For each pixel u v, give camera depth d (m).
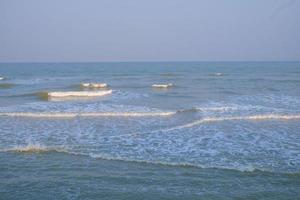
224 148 12.73
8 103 26.36
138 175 9.92
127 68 114.38
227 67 121.25
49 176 9.90
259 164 10.77
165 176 9.84
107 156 11.62
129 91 36.22
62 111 21.81
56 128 16.52
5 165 10.82
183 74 73.00
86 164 10.90
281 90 36.19
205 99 28.50
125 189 8.95
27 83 47.94
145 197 8.48
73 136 14.73
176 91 35.88
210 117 19.27
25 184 9.32
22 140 13.98
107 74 74.56
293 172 10.05
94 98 29.78
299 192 8.73
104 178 9.72
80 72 84.00
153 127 16.78
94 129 16.30
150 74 73.81
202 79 56.22
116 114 20.48
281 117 19.36
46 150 12.30
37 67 123.06
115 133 15.37
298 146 12.98
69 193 8.73
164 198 8.41
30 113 20.66
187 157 11.56
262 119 18.97
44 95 31.33
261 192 8.72
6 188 9.05
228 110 21.97
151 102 26.67
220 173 10.03
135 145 13.18
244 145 13.17
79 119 19.08
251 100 27.56
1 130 16.02
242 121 18.36
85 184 9.30
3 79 56.16
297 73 75.12
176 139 14.17
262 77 60.75
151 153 12.05
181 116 20.03
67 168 10.54
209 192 8.73
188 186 9.12
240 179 9.57
